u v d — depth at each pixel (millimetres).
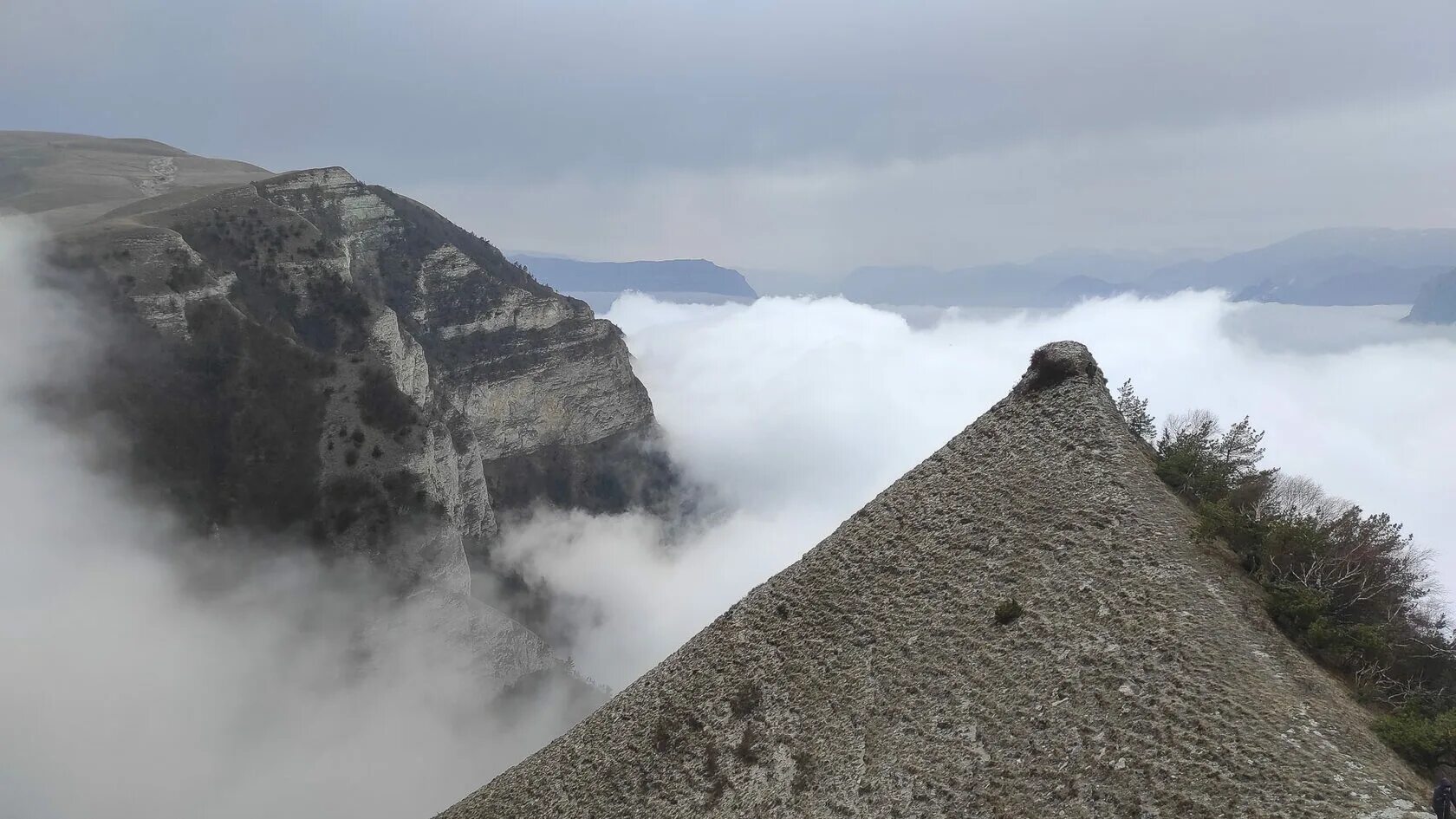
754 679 32406
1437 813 17297
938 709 26469
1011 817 21812
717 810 28375
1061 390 36219
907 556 33562
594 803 32219
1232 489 33594
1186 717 21672
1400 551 31594
